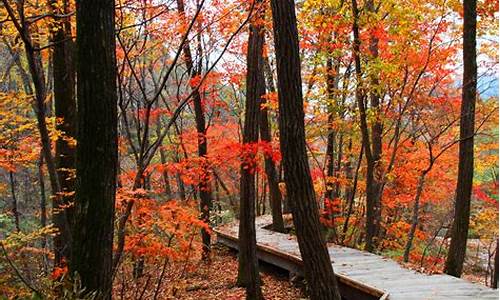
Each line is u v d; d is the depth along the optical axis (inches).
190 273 402.6
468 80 326.3
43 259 287.7
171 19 327.9
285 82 211.2
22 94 276.1
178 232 274.8
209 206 465.4
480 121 477.4
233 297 345.7
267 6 295.6
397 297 262.2
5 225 478.0
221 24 362.9
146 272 354.9
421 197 532.7
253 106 325.7
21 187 571.8
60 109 294.4
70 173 276.1
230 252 520.1
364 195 593.0
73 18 287.1
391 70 381.1
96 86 164.6
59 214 249.8
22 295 188.2
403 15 360.8
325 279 214.7
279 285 390.3
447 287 282.2
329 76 433.7
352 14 366.6
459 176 331.3
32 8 265.3
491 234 583.2
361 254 383.2
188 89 576.7
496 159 480.7
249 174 331.0
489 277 569.6
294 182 213.8
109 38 166.2
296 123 211.9
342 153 607.8
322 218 479.8
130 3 270.5
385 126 541.6
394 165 522.3
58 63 292.0
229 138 485.1
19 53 374.6
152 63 512.7
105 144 167.9
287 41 209.8
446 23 400.2
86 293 165.8
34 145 275.1
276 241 446.3
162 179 561.0
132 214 269.3
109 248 173.3
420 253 555.8
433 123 536.7
